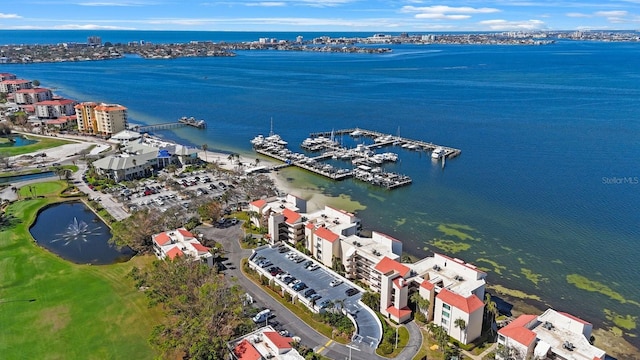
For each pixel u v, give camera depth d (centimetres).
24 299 10825
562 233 14850
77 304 10631
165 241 12650
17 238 13975
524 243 14250
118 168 19025
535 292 11738
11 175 19588
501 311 10950
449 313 9644
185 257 11412
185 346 8550
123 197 17300
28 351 9112
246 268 12219
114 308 10481
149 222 13712
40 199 17100
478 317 9512
